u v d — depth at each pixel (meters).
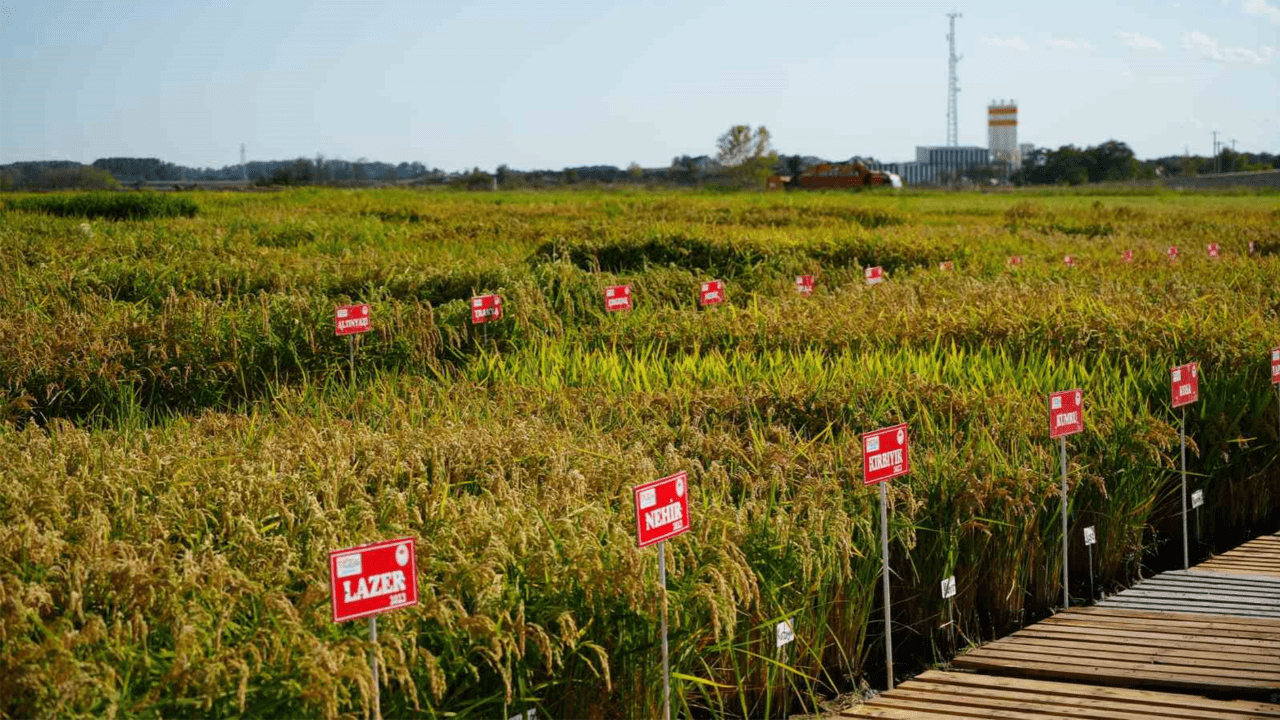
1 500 6.77
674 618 5.98
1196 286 16.58
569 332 15.00
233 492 6.74
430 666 5.07
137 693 4.93
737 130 114.06
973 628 8.05
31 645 4.80
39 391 11.76
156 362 12.43
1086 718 6.21
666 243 22.33
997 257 22.92
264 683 4.91
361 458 8.18
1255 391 11.00
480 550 6.06
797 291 18.17
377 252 20.83
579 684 5.91
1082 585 8.96
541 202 49.66
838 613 7.24
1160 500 10.14
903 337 13.70
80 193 48.22
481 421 9.69
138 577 5.30
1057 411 8.20
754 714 6.80
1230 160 171.75
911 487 7.98
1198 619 7.87
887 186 92.50
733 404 10.05
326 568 5.70
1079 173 147.38
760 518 7.06
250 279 16.72
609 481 7.70
